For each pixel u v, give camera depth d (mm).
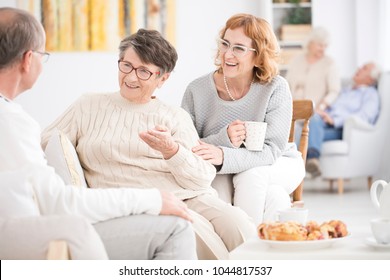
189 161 2867
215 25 8391
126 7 8312
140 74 2949
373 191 2490
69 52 8297
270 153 3455
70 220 1744
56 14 8266
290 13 8641
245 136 3426
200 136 3691
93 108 3004
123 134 2953
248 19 3475
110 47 8312
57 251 1706
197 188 2953
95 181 2906
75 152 2826
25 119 2021
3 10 2145
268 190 3385
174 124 3066
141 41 2943
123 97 3029
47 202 1910
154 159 2959
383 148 8039
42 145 2867
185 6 8359
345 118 7949
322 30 8289
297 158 3715
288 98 3555
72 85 8320
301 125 7727
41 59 2199
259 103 3539
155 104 3082
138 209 2047
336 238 2109
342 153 7664
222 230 2881
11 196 1832
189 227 2100
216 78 3631
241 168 3371
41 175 1902
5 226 1755
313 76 8273
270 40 3477
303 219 2266
